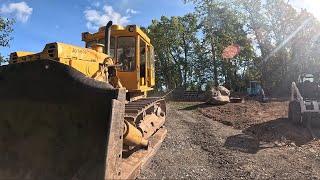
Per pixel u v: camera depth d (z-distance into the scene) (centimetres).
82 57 684
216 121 1600
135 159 681
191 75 5225
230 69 4891
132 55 966
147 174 720
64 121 526
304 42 4103
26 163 531
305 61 4094
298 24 4188
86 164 507
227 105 2098
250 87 3155
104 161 480
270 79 4238
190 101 2798
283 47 4262
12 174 533
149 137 896
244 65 4928
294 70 4150
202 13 4738
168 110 1991
